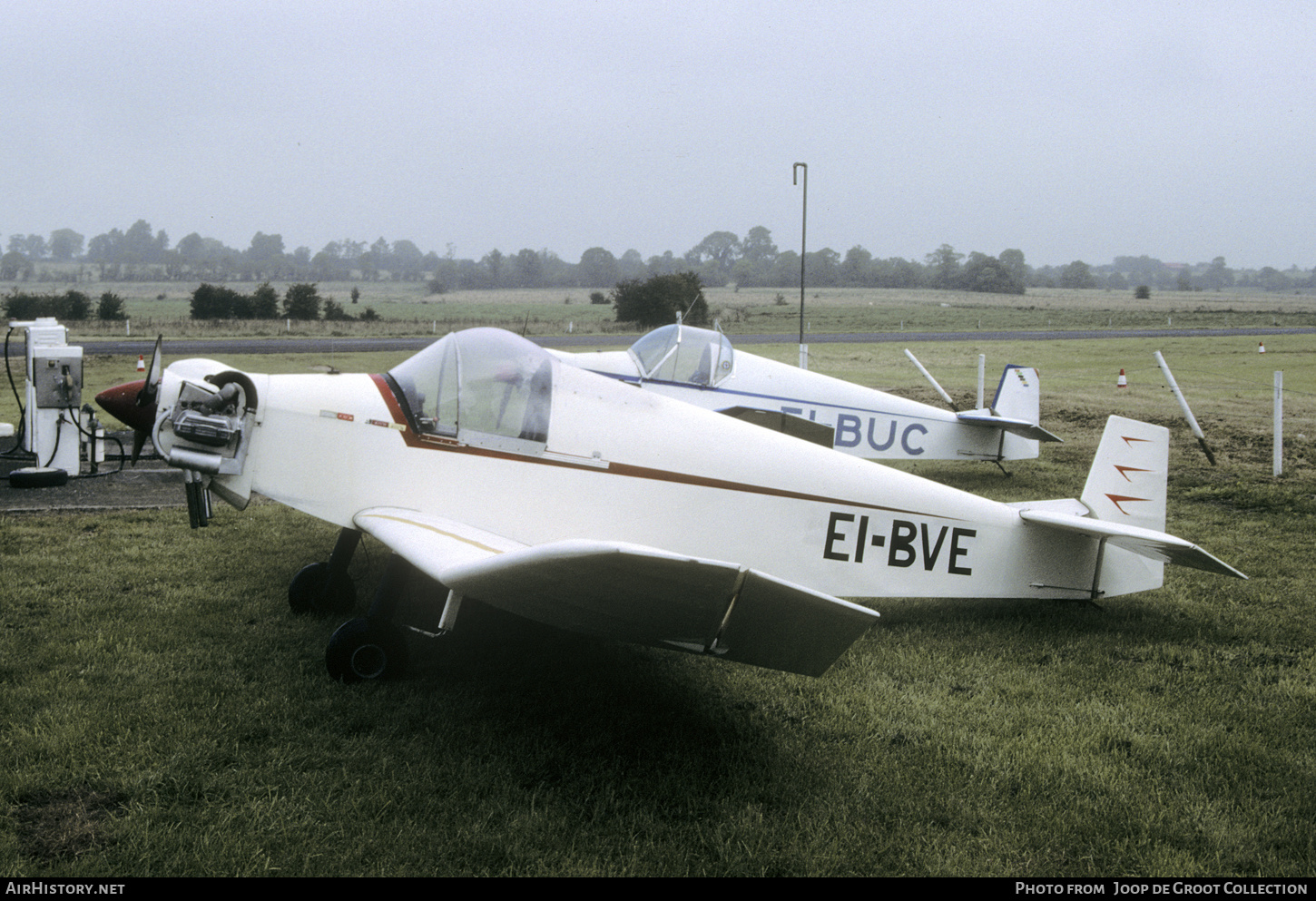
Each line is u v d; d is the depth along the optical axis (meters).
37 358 7.57
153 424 4.54
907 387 17.61
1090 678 4.25
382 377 4.61
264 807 2.91
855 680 4.20
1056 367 22.06
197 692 3.74
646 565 2.70
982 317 58.81
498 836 2.79
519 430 4.41
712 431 4.65
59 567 5.40
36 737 3.28
